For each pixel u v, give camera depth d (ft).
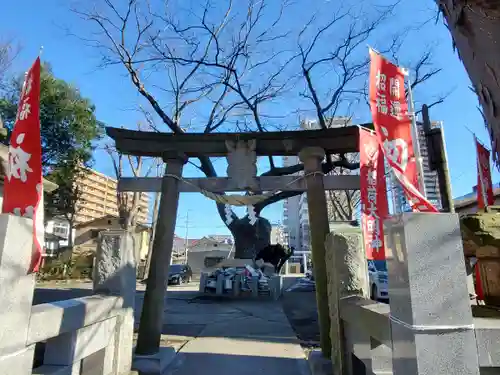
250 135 19.67
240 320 29.84
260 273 46.55
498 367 7.34
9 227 7.70
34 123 9.33
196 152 19.71
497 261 11.00
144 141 19.57
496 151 7.19
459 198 48.83
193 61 47.01
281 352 19.84
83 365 11.90
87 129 69.00
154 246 18.26
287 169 39.06
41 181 9.20
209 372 16.49
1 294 7.45
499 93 6.92
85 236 112.78
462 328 7.01
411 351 7.03
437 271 7.23
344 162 36.24
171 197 18.88
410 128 9.92
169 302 41.65
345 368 12.87
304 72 46.37
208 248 140.05
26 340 8.24
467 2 7.13
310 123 53.72
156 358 16.22
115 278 14.11
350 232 14.03
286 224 178.91
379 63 10.24
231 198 19.51
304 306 40.96
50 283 74.13
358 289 13.47
